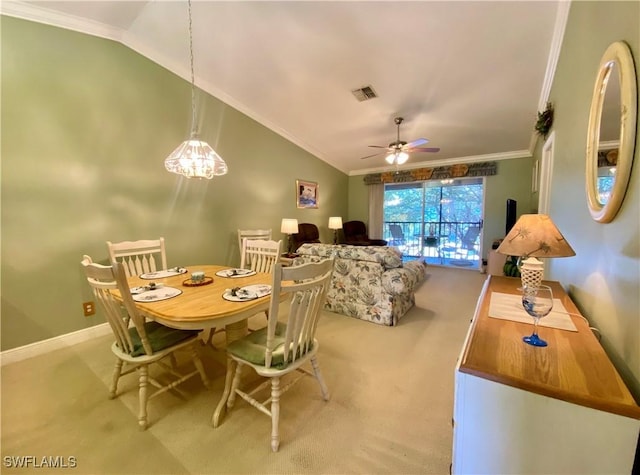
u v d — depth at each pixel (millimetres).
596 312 1313
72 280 2584
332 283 3264
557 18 2191
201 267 2688
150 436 1507
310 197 5715
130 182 2977
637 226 898
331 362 2223
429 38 2605
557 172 2309
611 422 761
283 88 3680
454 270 5746
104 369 2145
